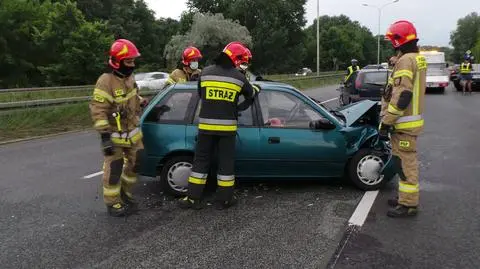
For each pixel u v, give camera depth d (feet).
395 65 16.92
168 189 19.76
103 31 135.33
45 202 19.35
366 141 20.44
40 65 138.62
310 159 19.80
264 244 14.70
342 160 20.03
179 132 19.42
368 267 13.10
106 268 13.21
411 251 14.12
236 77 17.48
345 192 20.21
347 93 53.06
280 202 18.88
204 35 168.04
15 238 15.47
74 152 30.86
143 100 20.42
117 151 17.33
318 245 14.58
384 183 20.51
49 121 45.47
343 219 16.88
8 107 44.14
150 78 86.07
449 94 81.25
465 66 80.38
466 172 23.47
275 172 19.99
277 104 19.90
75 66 126.93
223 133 17.57
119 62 16.63
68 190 21.15
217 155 19.39
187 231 15.88
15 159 28.58
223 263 13.42
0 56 131.13
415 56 16.71
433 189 20.57
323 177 20.35
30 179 23.25
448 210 17.75
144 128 19.45
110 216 17.52
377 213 17.53
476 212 17.49
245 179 20.52
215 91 17.43
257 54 251.80
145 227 16.31
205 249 14.38
